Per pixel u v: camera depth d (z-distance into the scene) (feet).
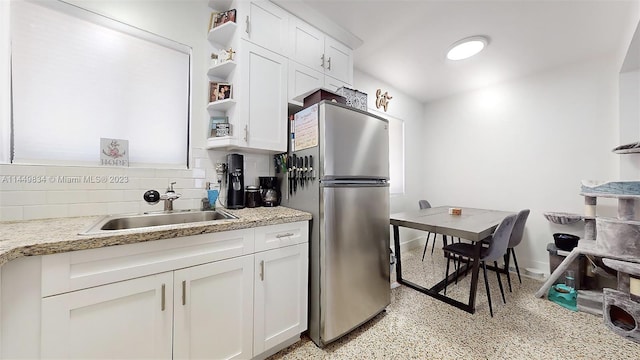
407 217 8.04
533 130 9.37
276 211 5.31
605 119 7.95
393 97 10.96
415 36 7.07
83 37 4.44
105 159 4.60
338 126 5.04
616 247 5.79
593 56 8.06
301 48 6.15
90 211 4.38
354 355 4.69
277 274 4.58
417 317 6.03
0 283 2.47
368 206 5.64
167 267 3.39
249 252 4.20
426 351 4.81
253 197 5.93
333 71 6.87
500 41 7.24
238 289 4.08
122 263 3.08
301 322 4.93
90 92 4.50
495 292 7.45
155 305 3.32
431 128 12.50
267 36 5.54
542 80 9.19
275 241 4.55
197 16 5.67
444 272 8.96
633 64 6.93
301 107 6.25
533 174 9.37
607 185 6.48
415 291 7.50
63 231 3.19
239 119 5.10
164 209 5.00
